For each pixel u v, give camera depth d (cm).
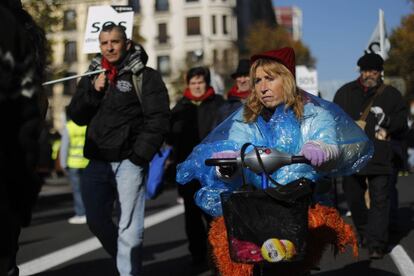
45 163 420
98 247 859
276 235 349
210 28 7131
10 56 269
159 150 573
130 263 538
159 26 7200
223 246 399
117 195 553
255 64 412
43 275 685
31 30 344
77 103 559
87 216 555
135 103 550
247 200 354
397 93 772
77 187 1199
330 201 434
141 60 562
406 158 915
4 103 269
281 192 349
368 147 408
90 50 708
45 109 399
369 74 769
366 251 776
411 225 1002
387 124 758
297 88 411
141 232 548
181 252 812
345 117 409
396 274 657
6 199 271
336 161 381
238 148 405
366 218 792
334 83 2052
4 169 271
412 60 4534
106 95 549
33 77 281
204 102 755
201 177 417
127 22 707
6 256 271
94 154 547
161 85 559
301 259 351
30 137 276
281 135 397
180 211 1282
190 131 749
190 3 7144
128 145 545
